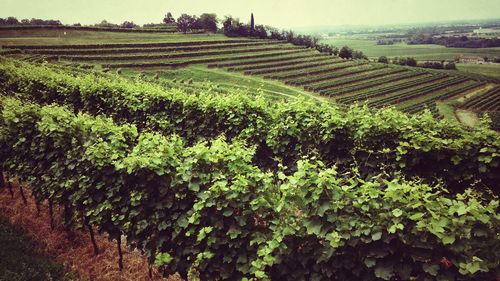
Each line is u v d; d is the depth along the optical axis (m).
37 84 20.30
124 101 16.84
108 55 104.06
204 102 14.59
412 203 5.87
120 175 8.29
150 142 8.49
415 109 84.62
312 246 6.44
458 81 123.00
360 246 6.00
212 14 183.88
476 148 9.93
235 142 8.18
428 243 5.53
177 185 7.58
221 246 7.06
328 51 162.12
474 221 5.47
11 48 93.19
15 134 10.94
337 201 6.30
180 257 7.50
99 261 9.12
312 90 95.88
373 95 95.25
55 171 9.63
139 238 8.09
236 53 129.62
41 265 8.07
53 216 11.02
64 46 102.88
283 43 161.00
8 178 11.71
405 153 10.62
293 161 12.45
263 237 6.69
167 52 117.75
